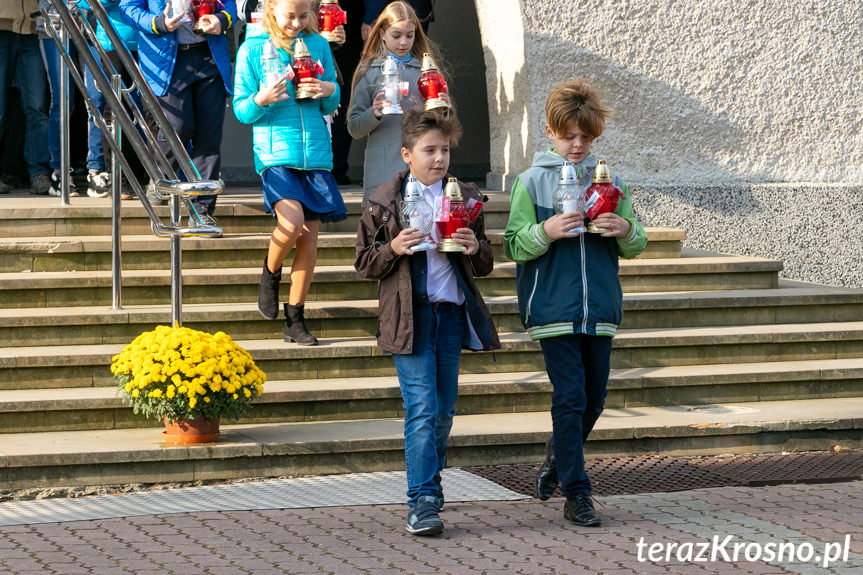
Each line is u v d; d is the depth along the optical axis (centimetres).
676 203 1568
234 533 820
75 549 779
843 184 1609
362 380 1126
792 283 1494
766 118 1600
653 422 1076
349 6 1775
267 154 1123
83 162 1736
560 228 816
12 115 1753
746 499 923
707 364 1233
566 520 859
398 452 1008
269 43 1110
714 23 1577
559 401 841
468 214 820
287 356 1116
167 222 1280
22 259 1219
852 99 1623
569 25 1535
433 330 826
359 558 767
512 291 1300
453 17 2070
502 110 1623
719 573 744
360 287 1256
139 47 1283
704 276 1379
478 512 883
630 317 1277
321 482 964
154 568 740
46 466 925
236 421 1059
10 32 1579
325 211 1139
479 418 1094
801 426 1091
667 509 891
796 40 1603
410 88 1192
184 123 1288
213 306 1198
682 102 1576
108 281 1191
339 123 1816
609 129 1565
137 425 1040
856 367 1215
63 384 1070
